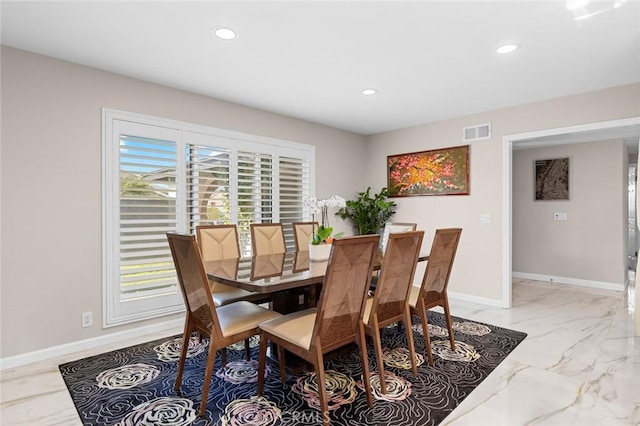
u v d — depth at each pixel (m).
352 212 5.44
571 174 5.45
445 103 3.97
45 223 2.73
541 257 5.77
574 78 3.20
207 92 3.61
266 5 2.06
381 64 2.90
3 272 2.56
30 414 1.97
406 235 2.20
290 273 2.39
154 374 2.45
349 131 5.42
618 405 2.05
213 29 2.34
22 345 2.63
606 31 2.34
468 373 2.45
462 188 4.52
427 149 4.90
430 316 3.79
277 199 4.41
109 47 2.60
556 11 2.11
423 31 2.36
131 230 3.17
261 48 2.62
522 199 5.96
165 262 3.39
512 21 2.22
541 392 2.20
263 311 2.34
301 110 4.27
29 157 2.66
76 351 2.87
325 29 2.33
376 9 2.10
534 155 5.81
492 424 1.87
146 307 3.28
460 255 4.54
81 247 2.91
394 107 4.13
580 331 3.30
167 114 3.42
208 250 3.15
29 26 2.29
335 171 5.20
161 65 2.92
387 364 2.60
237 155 4.00
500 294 4.18
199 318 2.13
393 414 1.96
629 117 3.34
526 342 3.02
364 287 1.99
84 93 2.92
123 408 2.03
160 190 3.37
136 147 3.21
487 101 3.88
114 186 3.08
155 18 2.20
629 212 6.21
